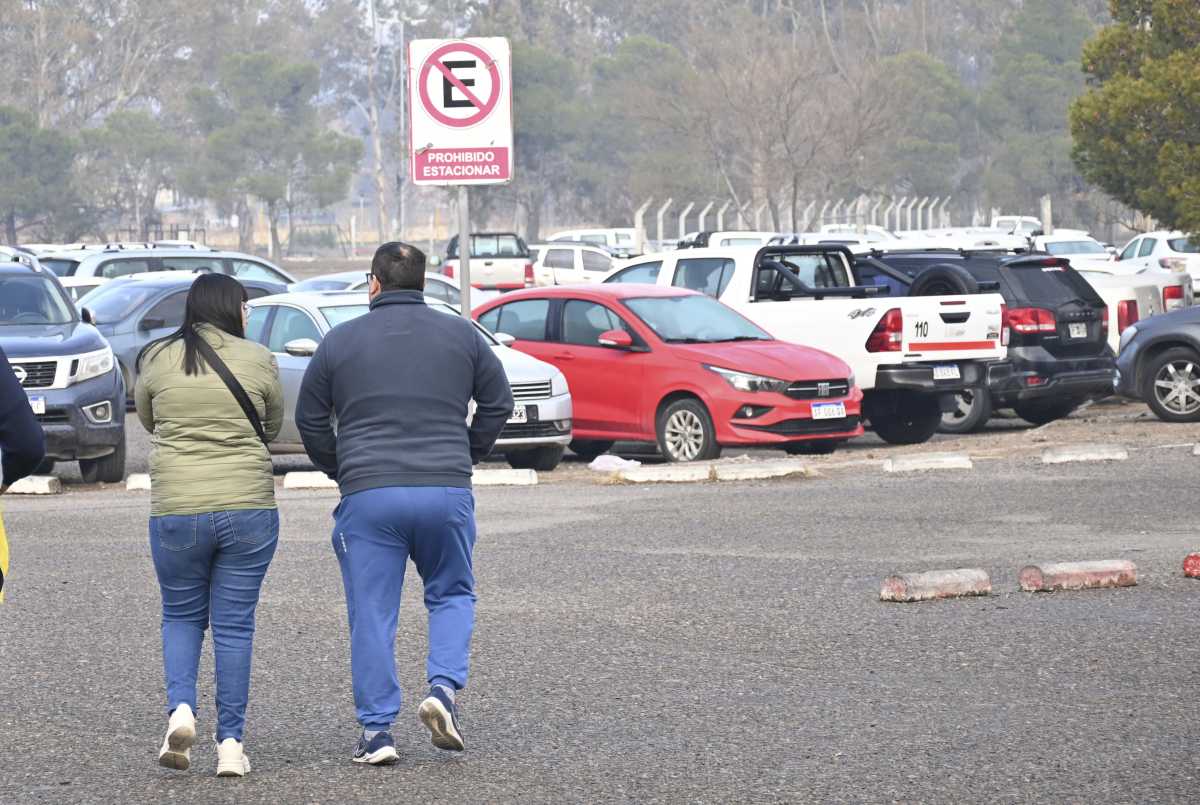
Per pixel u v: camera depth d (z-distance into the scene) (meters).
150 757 14.38
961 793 12.96
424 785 13.42
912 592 20.28
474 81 32.19
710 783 13.34
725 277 40.62
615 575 22.44
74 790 13.41
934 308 38.50
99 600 21.42
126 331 51.66
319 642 18.80
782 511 27.95
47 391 33.75
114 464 35.38
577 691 16.44
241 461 13.95
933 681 16.50
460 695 16.38
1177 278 49.34
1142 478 30.67
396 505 13.75
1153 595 20.34
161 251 65.44
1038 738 14.44
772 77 162.88
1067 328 41.31
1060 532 25.20
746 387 34.44
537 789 13.27
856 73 175.88
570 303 37.25
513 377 34.38
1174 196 63.44
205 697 16.70
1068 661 17.17
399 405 13.91
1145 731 14.58
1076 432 38.91
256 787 13.44
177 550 13.80
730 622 19.42
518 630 19.20
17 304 36.72
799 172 150.25
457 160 32.31
